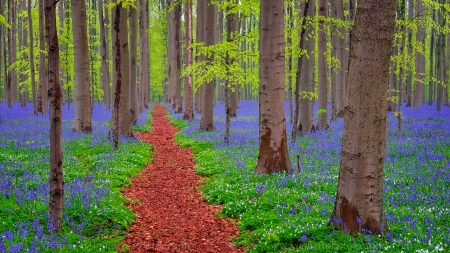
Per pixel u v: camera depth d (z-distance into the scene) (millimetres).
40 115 31578
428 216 8008
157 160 17625
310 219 8016
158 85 70938
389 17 6559
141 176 14227
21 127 22359
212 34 23328
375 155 6910
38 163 13164
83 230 8016
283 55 12133
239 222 9133
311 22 16562
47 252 6504
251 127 26609
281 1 11867
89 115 21859
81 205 8922
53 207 7457
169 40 56031
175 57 40188
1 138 17547
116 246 7656
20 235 6934
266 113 12312
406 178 11508
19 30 52312
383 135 6930
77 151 16734
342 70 28828
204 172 14500
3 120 26641
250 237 8070
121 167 14219
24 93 44375
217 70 18297
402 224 7445
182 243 8164
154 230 8938
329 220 7555
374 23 6582
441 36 36531
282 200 9672
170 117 37625
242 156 15992
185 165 16469
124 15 20734
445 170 12242
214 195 11367
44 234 7133
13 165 12352
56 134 7332
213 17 23219
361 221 6992
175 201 11398
